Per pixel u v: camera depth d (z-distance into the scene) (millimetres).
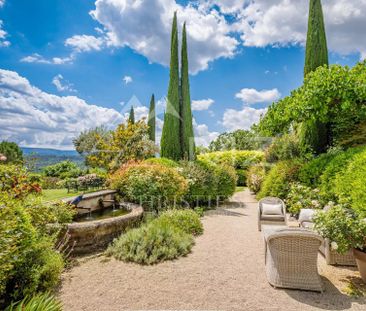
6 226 2332
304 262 2980
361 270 3111
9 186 4008
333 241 3350
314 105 6488
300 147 9398
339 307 2574
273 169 9023
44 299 2416
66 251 3906
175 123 13461
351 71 6336
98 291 2887
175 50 13734
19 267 2629
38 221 3506
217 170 9539
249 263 3766
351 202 4590
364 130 7547
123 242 4082
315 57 8906
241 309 2547
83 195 5672
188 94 14055
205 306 2598
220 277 3279
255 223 6461
